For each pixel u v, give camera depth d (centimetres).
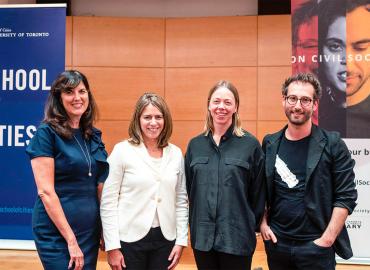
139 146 232
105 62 610
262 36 595
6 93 397
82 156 214
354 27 363
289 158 227
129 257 225
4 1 581
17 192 399
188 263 432
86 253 215
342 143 225
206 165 233
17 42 397
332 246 227
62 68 393
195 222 233
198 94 607
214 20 604
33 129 394
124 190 229
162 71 612
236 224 226
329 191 222
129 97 611
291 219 222
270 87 593
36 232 211
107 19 610
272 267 234
